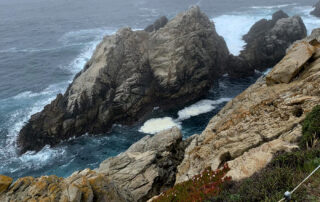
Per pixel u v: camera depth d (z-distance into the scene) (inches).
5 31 4606.3
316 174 398.9
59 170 1567.4
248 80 2504.9
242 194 432.5
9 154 1688.0
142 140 1304.1
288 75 787.4
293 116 642.2
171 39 2245.3
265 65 2682.1
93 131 1905.8
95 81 1942.7
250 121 738.8
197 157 856.3
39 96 2361.0
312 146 478.0
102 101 1967.3
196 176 669.9
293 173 417.1
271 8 4808.1
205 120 1958.7
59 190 546.9
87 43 3759.8
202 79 2315.5
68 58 3243.1
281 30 2849.4
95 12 5935.0
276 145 558.3
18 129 1899.6
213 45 2507.4
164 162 1109.7
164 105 2191.2
